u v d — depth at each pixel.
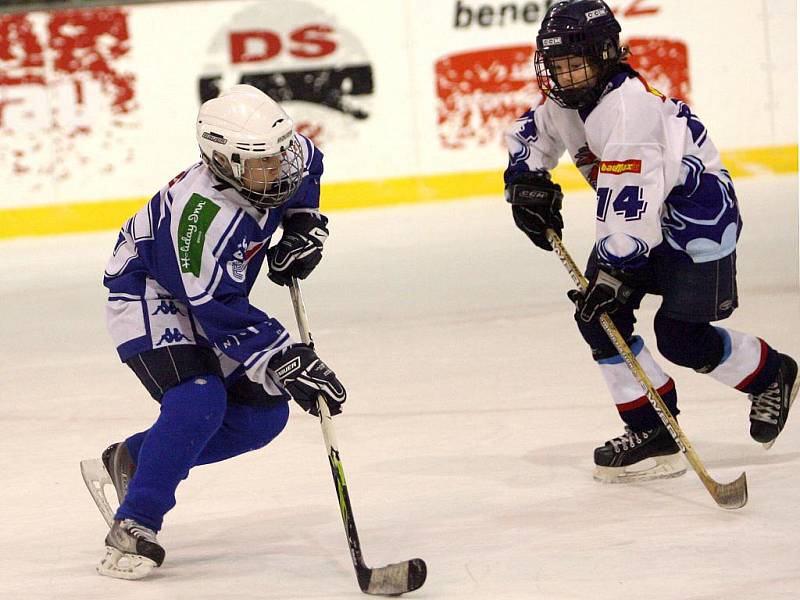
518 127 13.45
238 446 11.51
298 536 11.55
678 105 12.38
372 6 41.69
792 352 18.27
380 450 14.52
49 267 34.12
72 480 14.05
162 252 10.51
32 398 18.78
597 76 12.00
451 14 41.97
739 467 12.91
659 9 42.41
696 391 16.33
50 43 40.22
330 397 10.20
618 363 12.69
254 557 11.01
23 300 29.14
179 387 10.62
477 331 21.83
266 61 41.53
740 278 25.22
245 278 10.80
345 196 42.22
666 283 12.54
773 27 42.66
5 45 40.03
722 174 12.42
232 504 12.74
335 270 30.20
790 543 10.41
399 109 42.06
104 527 12.23
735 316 21.31
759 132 42.94
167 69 40.97
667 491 12.27
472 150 42.41
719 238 12.23
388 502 12.46
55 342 23.72
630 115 11.75
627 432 12.87
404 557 10.74
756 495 11.88
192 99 41.25
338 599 9.77
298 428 15.80
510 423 15.42
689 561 10.12
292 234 11.40
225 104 10.26
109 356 22.00
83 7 40.28
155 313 10.75
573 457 13.77
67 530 12.16
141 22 40.72
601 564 10.20
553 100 12.35
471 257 30.72
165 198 10.65
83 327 25.25
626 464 12.66
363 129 42.03
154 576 10.62
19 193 40.56
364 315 24.14
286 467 14.02
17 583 10.55
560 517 11.62
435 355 20.00
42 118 40.44
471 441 14.68
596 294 12.00
